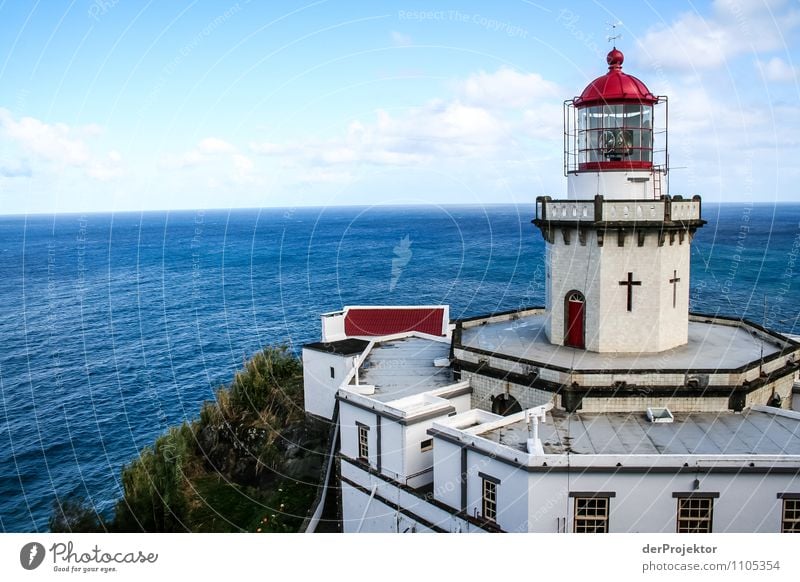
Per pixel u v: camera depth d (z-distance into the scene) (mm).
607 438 27812
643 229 32469
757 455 24547
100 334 99000
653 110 34531
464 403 35594
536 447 25859
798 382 33844
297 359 60312
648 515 25094
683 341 35938
